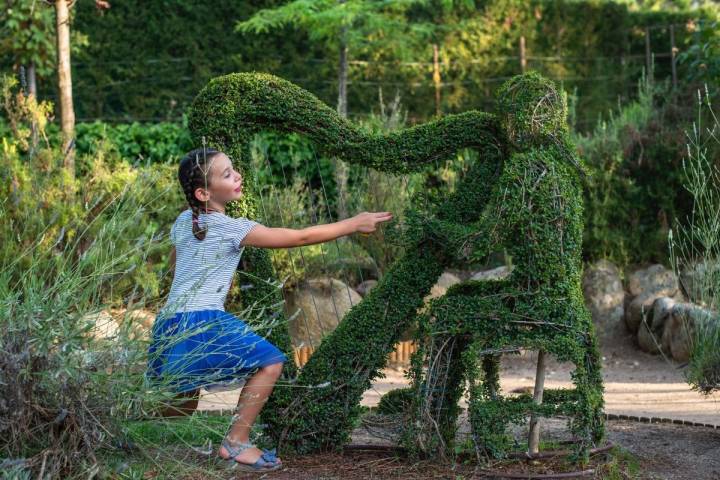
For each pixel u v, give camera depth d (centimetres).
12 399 345
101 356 356
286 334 425
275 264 860
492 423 389
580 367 387
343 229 385
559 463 395
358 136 421
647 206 981
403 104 1187
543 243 391
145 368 365
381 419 445
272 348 383
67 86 817
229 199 395
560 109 407
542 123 401
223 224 385
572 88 1223
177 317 374
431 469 393
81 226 688
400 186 880
